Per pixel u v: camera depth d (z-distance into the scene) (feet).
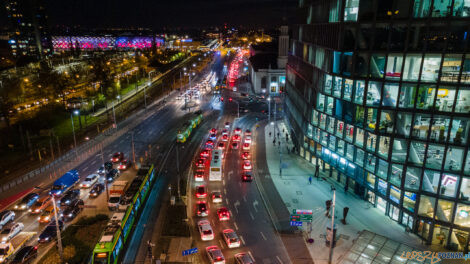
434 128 156.25
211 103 457.27
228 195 205.67
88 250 148.77
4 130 316.19
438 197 150.30
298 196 202.18
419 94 153.89
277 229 169.58
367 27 161.27
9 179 228.22
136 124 359.25
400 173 163.53
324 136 219.00
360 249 149.69
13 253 149.69
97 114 398.42
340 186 213.66
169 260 146.00
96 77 503.20
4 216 171.32
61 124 353.10
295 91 276.00
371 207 187.32
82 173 235.61
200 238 162.09
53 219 172.65
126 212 158.51
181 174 236.02
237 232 167.12
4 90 408.87
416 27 146.30
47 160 260.21
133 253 151.23
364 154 181.78
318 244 156.76
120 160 258.57
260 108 429.38
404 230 165.99
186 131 306.14
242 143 302.25
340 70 181.16
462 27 136.15
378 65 163.63
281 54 502.38
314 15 219.20
